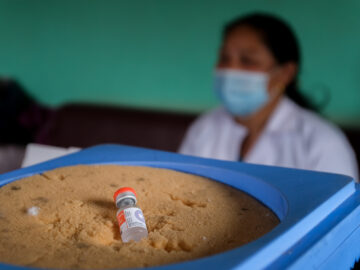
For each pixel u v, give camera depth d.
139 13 2.60
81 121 2.63
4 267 0.36
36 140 2.78
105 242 0.50
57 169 0.71
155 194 0.64
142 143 2.46
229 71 1.79
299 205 0.50
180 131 2.38
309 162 1.62
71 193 0.62
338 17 2.03
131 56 2.70
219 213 0.57
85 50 2.85
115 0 2.66
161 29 2.54
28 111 3.04
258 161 1.72
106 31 2.74
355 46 2.01
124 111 2.61
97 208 0.58
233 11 2.31
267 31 1.73
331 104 2.13
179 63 2.54
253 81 1.76
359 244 0.55
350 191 0.57
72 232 0.51
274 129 1.73
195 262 0.37
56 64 3.00
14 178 0.68
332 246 0.47
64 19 2.87
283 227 0.43
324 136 1.62
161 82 2.63
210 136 1.88
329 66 2.10
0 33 3.13
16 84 3.13
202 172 0.71
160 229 0.52
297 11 2.13
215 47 2.39
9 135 3.01
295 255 0.41
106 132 2.55
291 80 1.91
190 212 0.58
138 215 0.52
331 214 0.51
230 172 0.67
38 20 2.97
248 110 1.81
